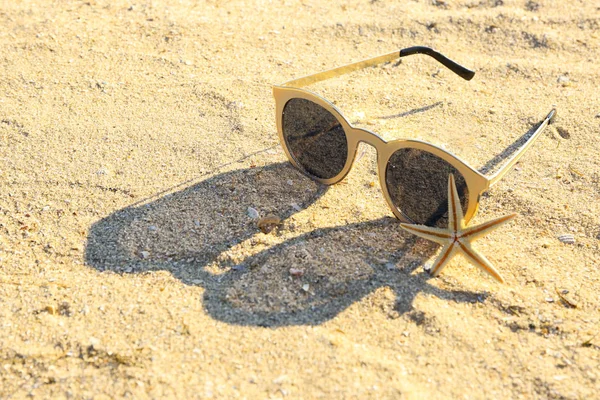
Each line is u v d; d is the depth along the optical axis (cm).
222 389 92
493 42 121
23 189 103
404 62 119
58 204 102
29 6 124
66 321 95
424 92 115
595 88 115
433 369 93
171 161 106
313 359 93
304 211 102
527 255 99
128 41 120
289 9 126
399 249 99
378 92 115
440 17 123
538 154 108
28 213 102
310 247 99
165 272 98
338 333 94
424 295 96
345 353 93
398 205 101
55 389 92
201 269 98
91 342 94
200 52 119
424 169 98
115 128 109
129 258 99
